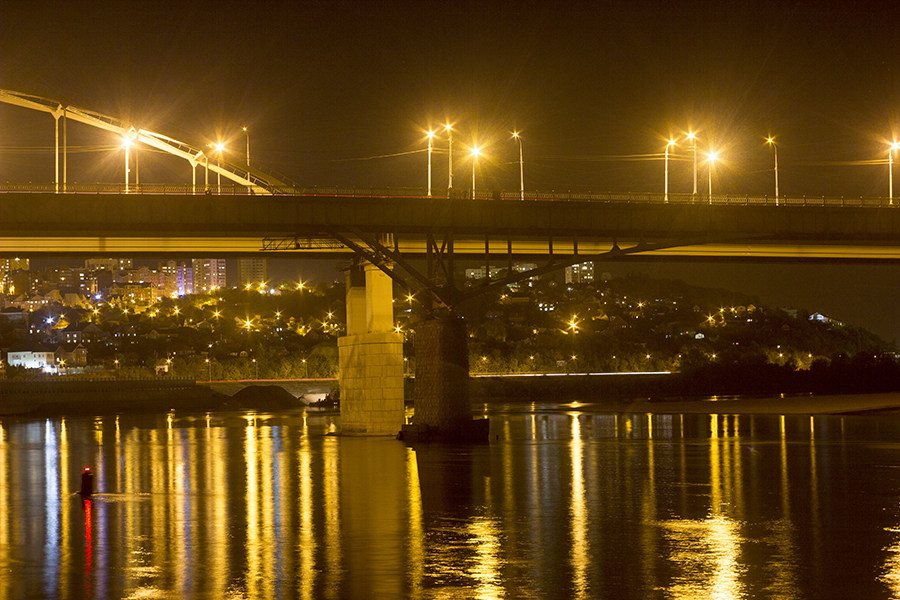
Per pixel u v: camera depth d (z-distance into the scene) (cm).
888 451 6238
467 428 7400
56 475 5128
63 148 9381
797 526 3136
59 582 2381
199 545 2866
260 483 4575
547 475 4822
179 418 13912
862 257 9844
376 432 8519
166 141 9606
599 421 10806
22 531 3142
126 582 2375
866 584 2303
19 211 7081
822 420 10388
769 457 5809
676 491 4097
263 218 7462
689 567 2503
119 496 4097
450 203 7738
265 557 2677
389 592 2264
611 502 3756
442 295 7594
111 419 13775
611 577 2392
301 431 9662
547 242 9006
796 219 8569
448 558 2648
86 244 8381
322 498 3966
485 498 3919
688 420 10725
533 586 2305
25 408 15925
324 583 2353
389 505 3731
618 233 8175
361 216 7619
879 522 3212
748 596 2195
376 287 8644
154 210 7294
